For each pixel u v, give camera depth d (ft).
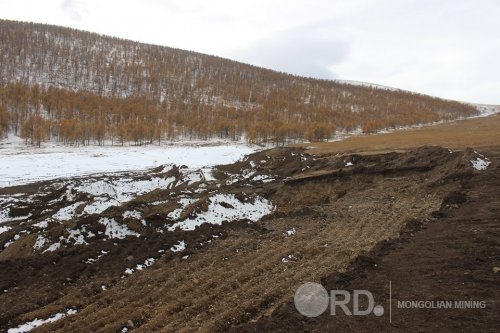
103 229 60.95
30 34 539.29
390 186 86.69
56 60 481.46
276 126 270.87
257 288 40.96
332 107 437.58
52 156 184.34
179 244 57.26
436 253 40.19
